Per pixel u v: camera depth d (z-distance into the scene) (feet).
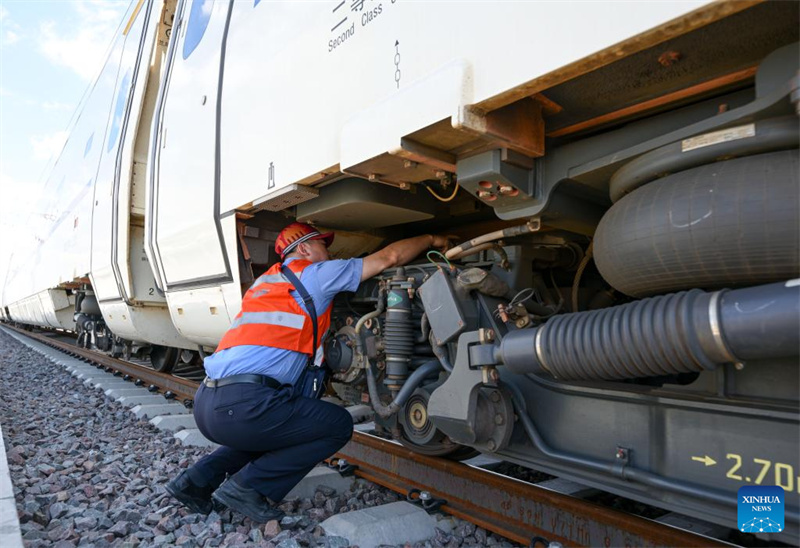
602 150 6.56
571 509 7.66
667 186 5.70
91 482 10.94
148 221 15.44
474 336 7.65
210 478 9.45
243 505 8.68
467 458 10.77
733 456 5.67
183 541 8.13
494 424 7.84
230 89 11.41
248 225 11.45
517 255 9.07
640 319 5.55
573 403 7.32
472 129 6.06
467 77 6.10
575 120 6.91
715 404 5.81
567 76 5.39
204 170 12.22
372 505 9.68
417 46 6.86
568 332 6.27
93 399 20.25
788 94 4.67
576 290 9.21
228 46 11.75
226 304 12.00
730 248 5.25
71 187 29.43
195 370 26.66
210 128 12.09
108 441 14.29
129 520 9.07
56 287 33.35
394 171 8.07
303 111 8.99
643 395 6.48
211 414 8.85
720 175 5.31
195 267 13.01
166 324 20.06
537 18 5.49
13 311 58.65
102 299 22.24
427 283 8.71
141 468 11.93
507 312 7.96
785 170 4.99
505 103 6.01
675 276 5.77
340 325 11.45
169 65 15.21
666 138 5.76
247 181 10.53
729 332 4.91
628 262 6.07
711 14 4.37
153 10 18.93
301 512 9.33
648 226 5.74
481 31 6.05
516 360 6.93
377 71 7.48
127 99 19.86
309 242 10.39
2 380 25.36
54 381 24.99
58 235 31.65
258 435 8.68
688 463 6.02
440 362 9.09
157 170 14.94
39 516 9.02
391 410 9.42
